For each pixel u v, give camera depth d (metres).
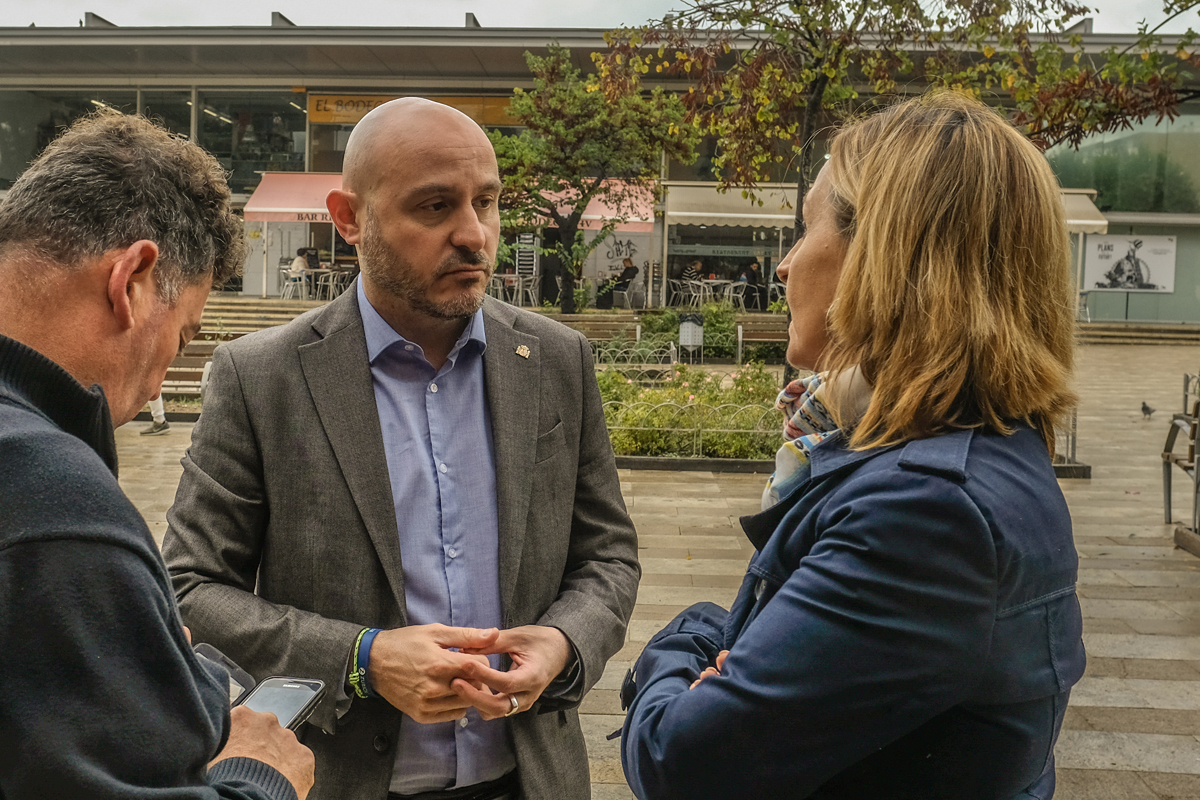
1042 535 1.00
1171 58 15.52
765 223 22.38
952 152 1.08
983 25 8.77
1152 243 26.28
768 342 18.64
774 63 9.50
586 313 21.30
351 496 1.63
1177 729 3.56
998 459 1.03
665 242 24.92
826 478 1.13
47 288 0.97
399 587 1.62
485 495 1.73
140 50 23.55
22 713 0.81
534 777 1.67
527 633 1.61
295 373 1.67
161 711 0.88
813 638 0.97
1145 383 16.67
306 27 22.95
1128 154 26.31
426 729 1.64
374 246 1.61
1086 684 3.98
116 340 1.00
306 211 23.05
